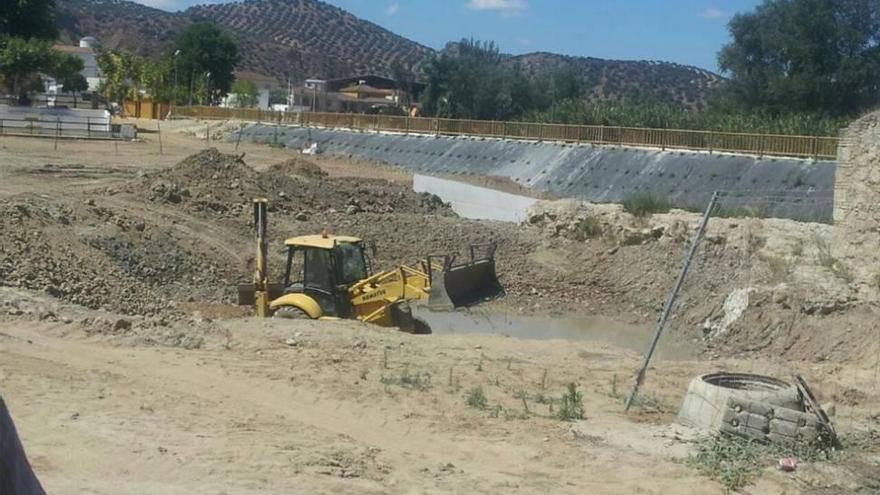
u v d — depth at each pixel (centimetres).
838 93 6812
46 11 9669
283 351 1697
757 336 2361
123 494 888
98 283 2203
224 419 1223
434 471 1083
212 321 1947
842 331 2188
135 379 1399
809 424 1218
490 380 1590
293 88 14762
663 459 1177
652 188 4328
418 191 4431
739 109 7138
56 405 1194
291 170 4297
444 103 10081
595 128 5209
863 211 2348
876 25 6844
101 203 3127
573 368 1762
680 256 2991
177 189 3397
